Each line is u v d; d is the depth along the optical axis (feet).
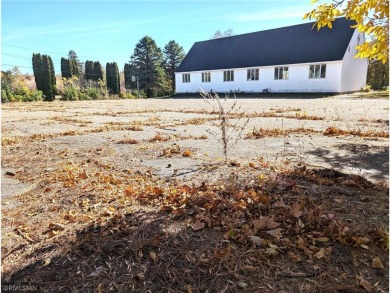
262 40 91.09
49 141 18.80
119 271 5.32
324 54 73.51
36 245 6.24
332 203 7.69
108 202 8.38
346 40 73.31
